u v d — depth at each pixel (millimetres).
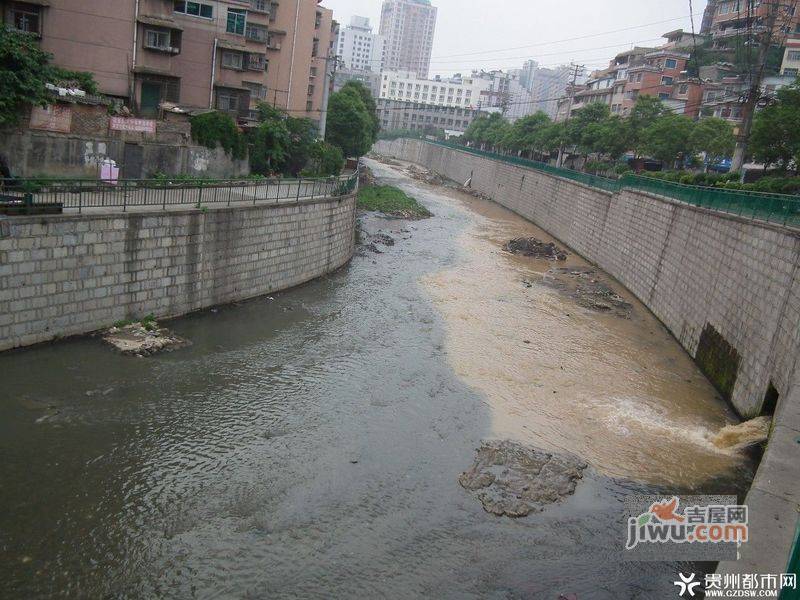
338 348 21625
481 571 11758
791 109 31234
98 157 28172
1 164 25062
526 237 50094
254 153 36844
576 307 30766
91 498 12500
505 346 23812
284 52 54531
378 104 154625
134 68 34844
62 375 16859
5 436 14023
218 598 10500
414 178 88625
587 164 63062
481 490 14172
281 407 17031
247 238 24750
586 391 20469
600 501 14258
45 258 17594
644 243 34688
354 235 38062
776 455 11602
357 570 11445
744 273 21812
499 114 103875
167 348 19484
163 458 14109
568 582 11695
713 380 22250
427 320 25797
